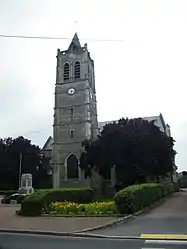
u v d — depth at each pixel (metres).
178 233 11.96
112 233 12.17
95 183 50.19
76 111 55.97
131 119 45.69
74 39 62.00
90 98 58.16
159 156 41.62
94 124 59.56
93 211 18.39
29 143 62.28
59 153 54.50
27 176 37.72
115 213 18.06
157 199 28.28
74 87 57.56
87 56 59.38
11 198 34.56
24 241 10.80
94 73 64.56
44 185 60.16
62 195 23.62
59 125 56.19
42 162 62.12
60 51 61.38
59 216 18.25
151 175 42.56
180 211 20.44
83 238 11.36
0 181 57.22
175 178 61.34
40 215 19.14
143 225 14.27
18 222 16.16
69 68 59.28
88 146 47.25
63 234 12.20
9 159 57.91
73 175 52.66
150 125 43.72
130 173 41.44
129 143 40.97
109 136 42.97
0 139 61.69
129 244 9.95
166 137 44.00
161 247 9.44
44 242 10.54
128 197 18.14
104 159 42.88
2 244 10.26
